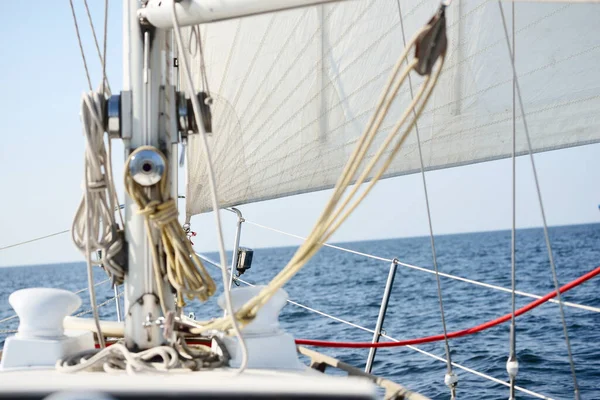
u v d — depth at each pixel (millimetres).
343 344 3529
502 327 10117
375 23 4016
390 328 12172
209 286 2582
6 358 2545
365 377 2578
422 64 2020
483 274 25875
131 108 2531
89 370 2465
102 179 2570
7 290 46219
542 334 9438
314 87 4227
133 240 2572
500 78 3885
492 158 3977
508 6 3807
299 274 32438
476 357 8109
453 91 3951
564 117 3840
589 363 7621
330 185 4340
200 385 1532
